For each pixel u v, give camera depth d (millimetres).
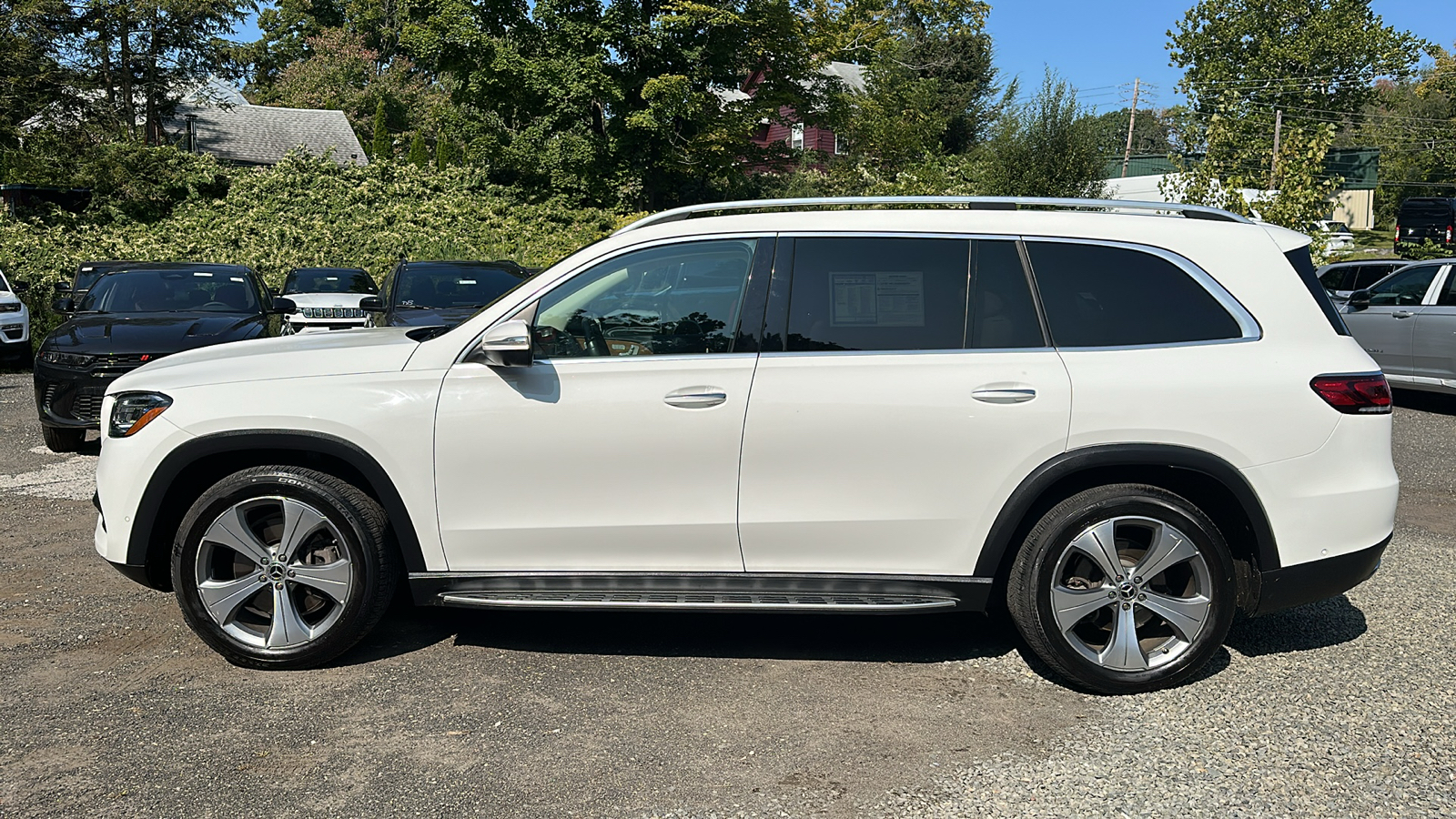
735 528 3889
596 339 3971
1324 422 3785
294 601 4055
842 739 3484
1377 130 54031
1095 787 3150
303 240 26109
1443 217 29078
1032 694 3865
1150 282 3908
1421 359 11422
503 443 3908
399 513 3969
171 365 4262
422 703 3762
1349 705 3736
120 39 37719
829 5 38438
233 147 42156
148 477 3996
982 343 3863
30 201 28750
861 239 3961
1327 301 3967
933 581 3883
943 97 49312
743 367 3861
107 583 5133
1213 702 3779
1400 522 6535
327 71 57156
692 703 3777
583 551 3967
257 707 3711
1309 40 49938
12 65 31312
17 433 9727
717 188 35750
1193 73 51656
